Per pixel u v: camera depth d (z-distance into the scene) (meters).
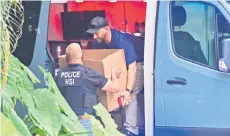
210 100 18.47
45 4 18.59
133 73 18.80
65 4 18.77
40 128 7.06
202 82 18.50
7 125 5.78
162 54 18.52
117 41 18.81
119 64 18.81
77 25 18.81
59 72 18.77
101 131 8.82
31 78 7.80
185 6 18.50
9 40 6.61
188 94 18.53
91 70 18.78
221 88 18.45
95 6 18.83
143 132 18.75
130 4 18.75
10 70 7.00
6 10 6.44
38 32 18.50
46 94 7.68
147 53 18.61
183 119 18.53
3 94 6.27
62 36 18.81
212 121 18.45
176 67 18.55
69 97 18.69
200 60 18.56
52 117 7.49
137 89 18.80
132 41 18.80
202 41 18.56
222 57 18.33
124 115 18.80
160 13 18.50
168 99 18.55
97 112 9.53
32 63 18.42
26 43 18.42
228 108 18.44
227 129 18.45
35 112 7.21
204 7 18.52
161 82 18.58
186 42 18.53
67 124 7.87
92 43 18.91
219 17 18.48
